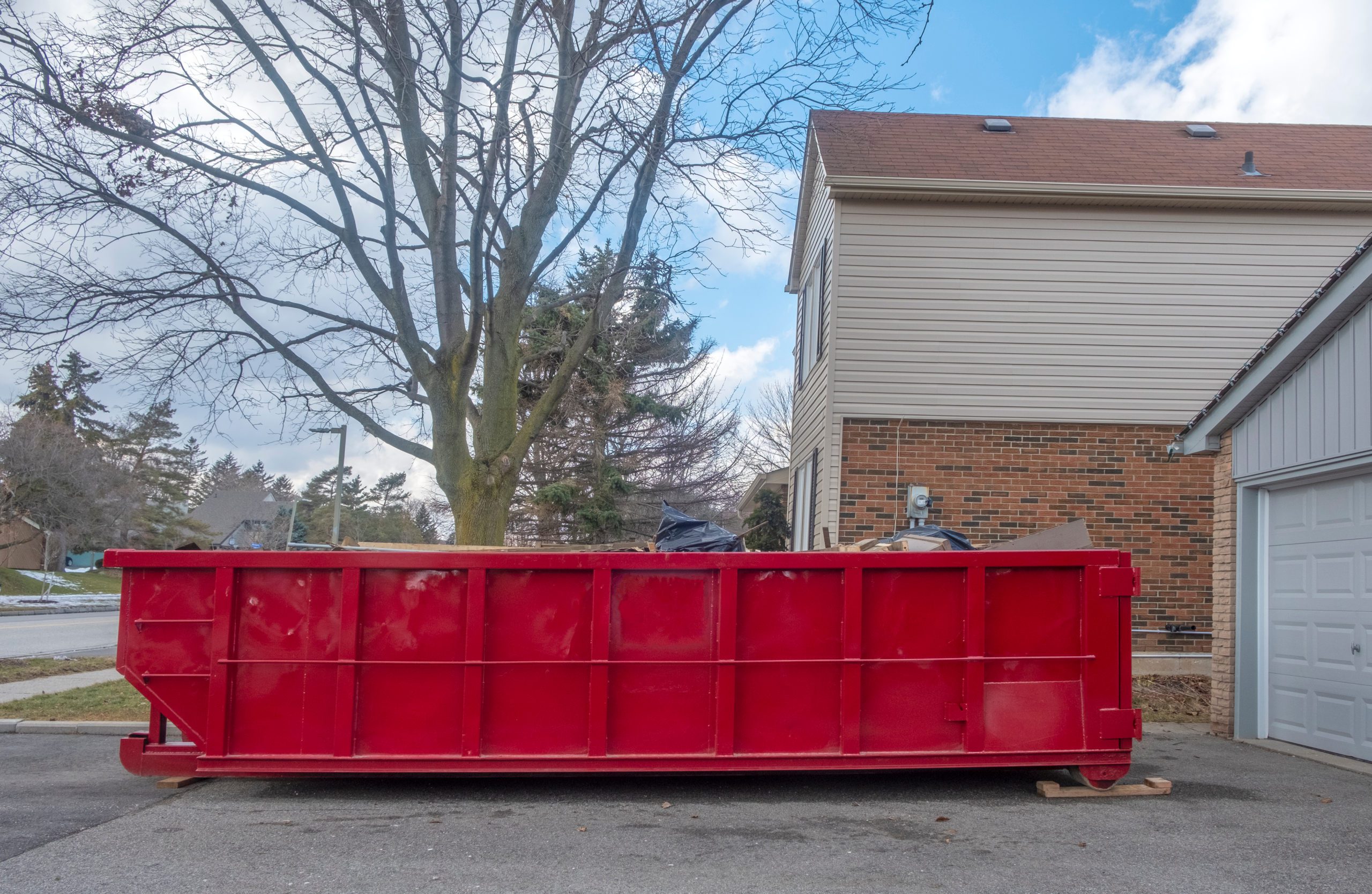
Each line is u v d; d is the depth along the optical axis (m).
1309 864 5.20
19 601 33.19
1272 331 12.72
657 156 10.64
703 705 6.72
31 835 5.75
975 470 12.54
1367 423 7.70
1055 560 6.86
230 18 10.12
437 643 6.68
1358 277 7.59
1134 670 12.23
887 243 12.77
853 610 6.74
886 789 7.08
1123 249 12.79
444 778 7.40
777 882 4.83
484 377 11.24
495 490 10.81
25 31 9.89
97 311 10.55
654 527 33.94
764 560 6.75
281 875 4.95
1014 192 12.58
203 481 74.00
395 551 6.90
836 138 14.13
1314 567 8.79
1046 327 12.71
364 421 10.96
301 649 6.66
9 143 9.91
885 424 12.58
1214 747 8.99
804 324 16.12
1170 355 12.69
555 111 11.03
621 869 5.06
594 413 29.94
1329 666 8.55
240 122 10.77
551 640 6.73
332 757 6.61
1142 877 4.95
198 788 7.07
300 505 62.97
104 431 47.25
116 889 4.70
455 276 10.86
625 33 10.14
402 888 4.73
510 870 5.03
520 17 10.42
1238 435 9.55
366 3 9.90
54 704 10.69
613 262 12.75
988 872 5.01
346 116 10.41
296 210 10.70
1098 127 15.98
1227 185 12.66
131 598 6.71
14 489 40.41
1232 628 9.53
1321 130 16.14
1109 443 12.58
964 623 6.82
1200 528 12.50
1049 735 6.80
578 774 7.50
